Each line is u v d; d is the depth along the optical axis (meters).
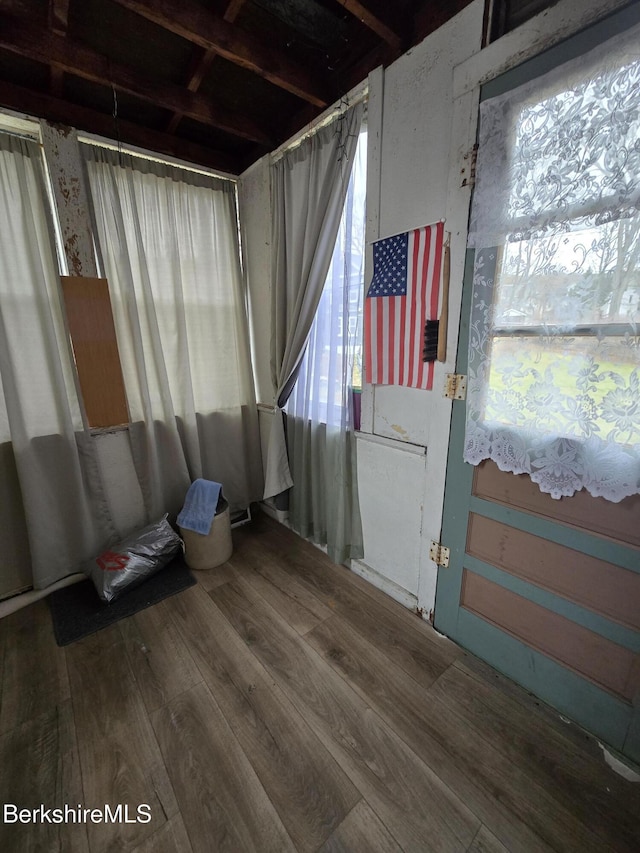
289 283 2.21
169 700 1.42
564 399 1.16
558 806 1.08
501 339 1.28
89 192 1.92
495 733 1.28
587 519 1.20
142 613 1.87
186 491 2.44
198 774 1.18
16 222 1.77
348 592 2.01
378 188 1.62
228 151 2.40
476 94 1.23
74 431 2.02
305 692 1.44
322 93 1.74
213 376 2.54
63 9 1.31
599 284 1.05
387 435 1.80
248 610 1.88
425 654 1.61
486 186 1.24
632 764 1.18
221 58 1.67
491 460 1.41
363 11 1.28
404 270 1.57
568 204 1.07
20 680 1.52
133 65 1.68
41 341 1.88
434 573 1.70
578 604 1.25
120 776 1.17
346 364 1.90
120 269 2.04
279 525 2.75
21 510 1.95
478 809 1.08
